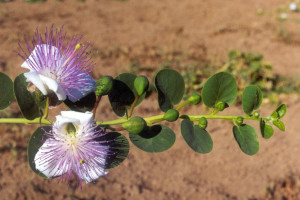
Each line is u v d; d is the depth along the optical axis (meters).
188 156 1.39
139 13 2.66
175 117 0.38
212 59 2.01
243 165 1.35
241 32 2.41
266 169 1.34
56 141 0.35
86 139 0.35
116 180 1.24
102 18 2.50
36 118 0.37
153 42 2.18
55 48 0.36
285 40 2.32
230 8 2.81
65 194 1.15
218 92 0.40
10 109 1.41
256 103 0.40
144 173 1.29
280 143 1.46
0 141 1.31
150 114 1.53
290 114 1.62
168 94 0.40
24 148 1.30
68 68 0.36
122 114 0.40
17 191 1.13
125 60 1.93
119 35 2.23
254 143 0.39
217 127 1.53
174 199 1.19
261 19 2.63
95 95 0.39
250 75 1.78
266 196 1.23
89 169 0.36
